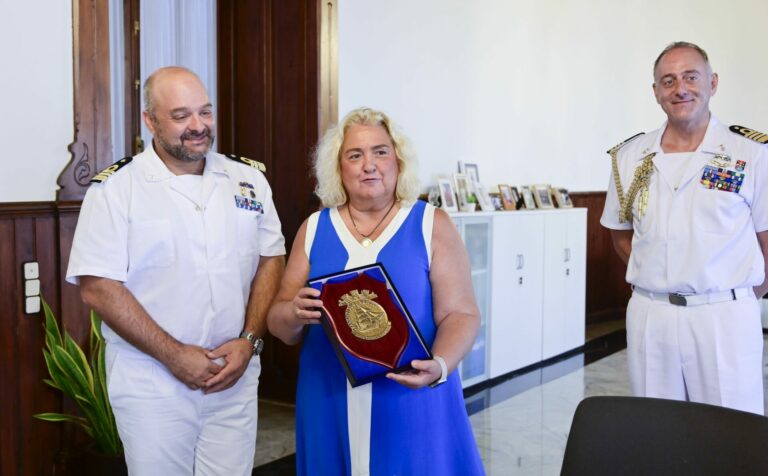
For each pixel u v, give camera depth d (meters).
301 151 3.99
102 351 2.71
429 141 4.94
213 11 4.11
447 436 1.73
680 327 2.24
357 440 1.69
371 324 1.60
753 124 7.98
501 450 3.46
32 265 2.76
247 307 2.14
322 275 1.76
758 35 7.88
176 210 1.96
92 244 1.88
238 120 4.18
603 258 6.90
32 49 2.76
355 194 1.75
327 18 3.93
